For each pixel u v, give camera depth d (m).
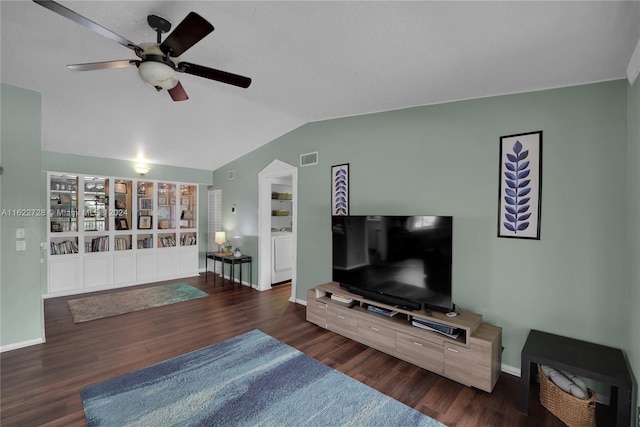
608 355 2.10
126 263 5.62
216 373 2.65
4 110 3.02
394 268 3.04
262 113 3.98
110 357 2.92
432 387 2.47
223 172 6.42
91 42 2.34
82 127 4.16
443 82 2.53
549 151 2.45
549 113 2.45
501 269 2.69
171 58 1.96
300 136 4.51
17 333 3.10
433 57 2.12
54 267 4.90
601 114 2.25
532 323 2.55
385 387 2.47
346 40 2.00
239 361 2.86
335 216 3.64
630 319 2.03
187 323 3.80
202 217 6.84
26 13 1.97
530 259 2.55
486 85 2.51
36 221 3.21
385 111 3.49
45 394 2.33
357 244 3.39
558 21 1.58
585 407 1.95
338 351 3.08
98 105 3.57
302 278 4.54
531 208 2.53
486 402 2.29
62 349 3.07
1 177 3.01
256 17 1.82
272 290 5.37
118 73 2.89
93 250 5.32
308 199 4.41
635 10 1.45
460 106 2.91
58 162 4.98
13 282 3.08
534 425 2.05
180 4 1.74
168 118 4.03
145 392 2.37
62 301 4.65
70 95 3.30
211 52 2.27
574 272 2.37
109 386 2.45
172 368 2.73
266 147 5.19
